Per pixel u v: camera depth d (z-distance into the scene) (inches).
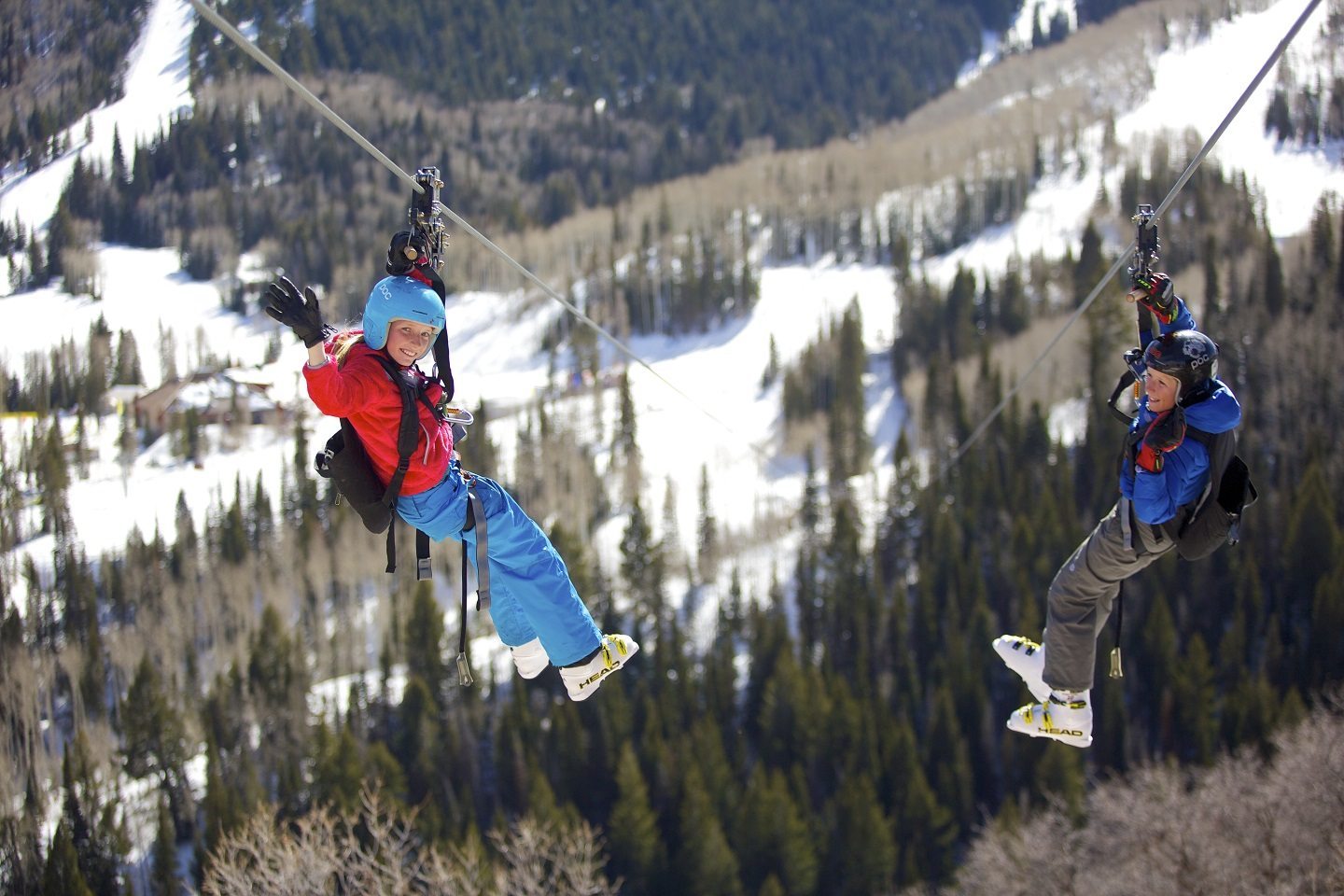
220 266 5812.0
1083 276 3934.5
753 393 4178.2
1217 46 6067.9
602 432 3671.3
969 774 1932.8
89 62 6811.0
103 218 6092.5
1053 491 2731.3
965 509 2659.9
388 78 7588.6
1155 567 2281.0
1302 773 1050.1
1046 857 1183.6
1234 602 2246.6
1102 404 2851.9
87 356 4517.7
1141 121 5782.5
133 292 5595.5
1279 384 2933.1
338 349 204.1
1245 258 3752.5
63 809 1846.7
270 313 194.7
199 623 2815.0
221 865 807.7
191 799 2011.6
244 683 2284.7
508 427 3887.8
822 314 4697.3
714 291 4734.3
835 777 2011.6
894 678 2278.5
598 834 1930.4
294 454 3469.5
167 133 6392.7
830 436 3164.4
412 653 2271.2
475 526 218.5
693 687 2209.6
